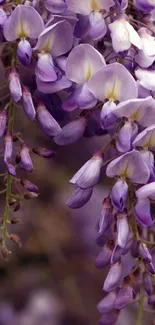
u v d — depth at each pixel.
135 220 0.43
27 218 0.89
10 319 0.94
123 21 0.42
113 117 0.41
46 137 0.83
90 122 0.44
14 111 0.43
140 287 0.45
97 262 0.44
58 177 0.87
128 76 0.41
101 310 0.45
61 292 0.97
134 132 0.41
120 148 0.41
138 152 0.41
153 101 0.41
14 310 0.95
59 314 0.97
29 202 0.90
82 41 0.44
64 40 0.43
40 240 0.90
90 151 0.83
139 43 0.42
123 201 0.41
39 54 0.43
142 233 0.43
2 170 0.70
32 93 0.44
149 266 0.42
